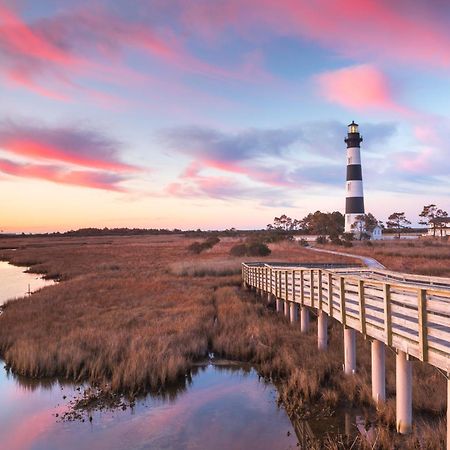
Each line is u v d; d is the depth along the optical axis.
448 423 7.84
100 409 11.88
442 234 110.69
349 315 12.45
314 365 13.99
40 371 14.61
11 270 52.78
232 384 13.64
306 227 145.38
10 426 10.95
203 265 42.19
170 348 15.91
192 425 10.84
